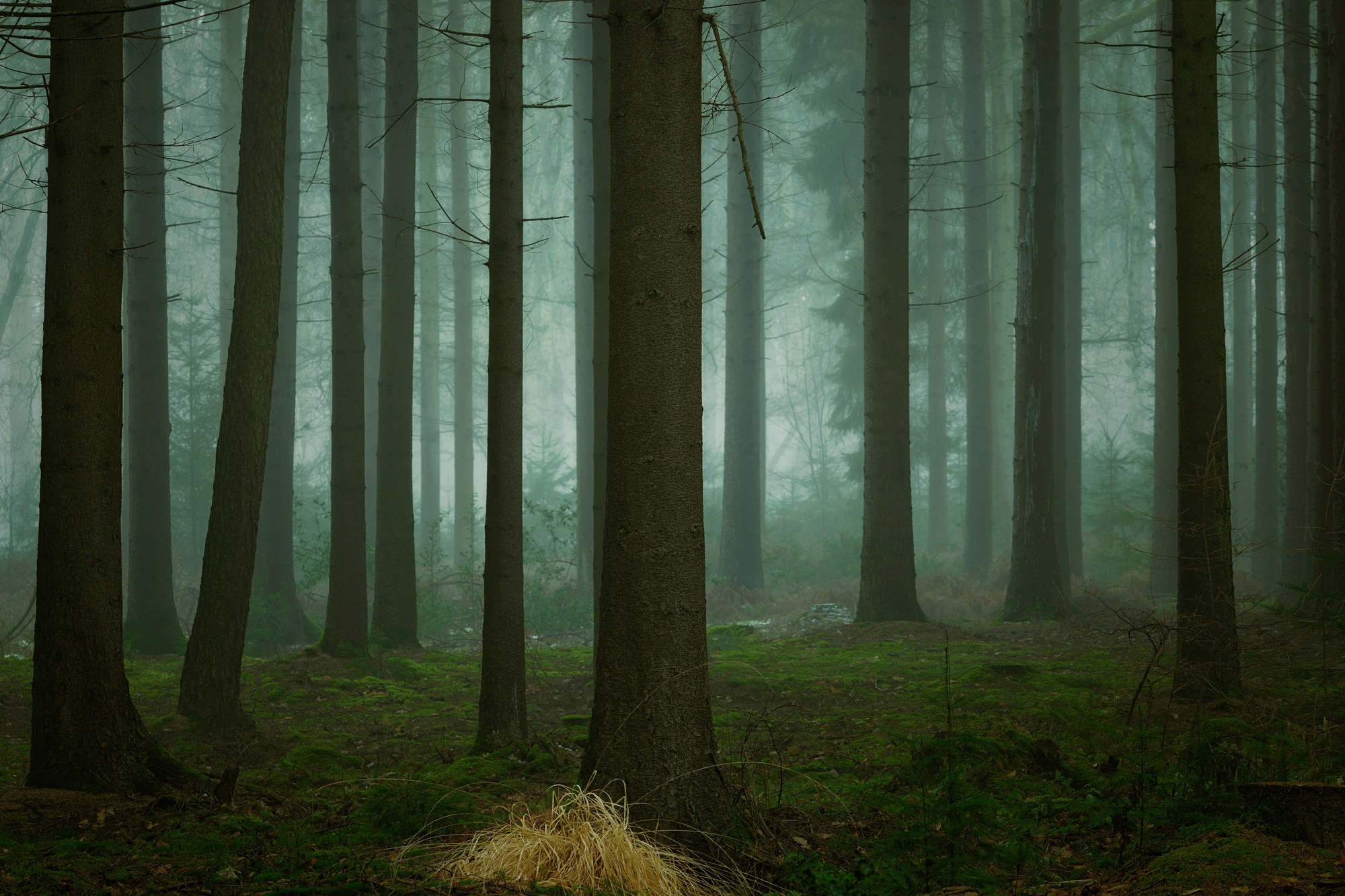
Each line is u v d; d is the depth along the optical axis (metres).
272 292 10.16
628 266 5.60
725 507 22.95
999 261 28.97
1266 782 5.14
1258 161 22.73
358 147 14.12
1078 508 21.97
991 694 10.22
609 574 5.61
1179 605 9.38
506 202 9.12
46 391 6.59
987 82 30.89
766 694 11.49
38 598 6.59
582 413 22.39
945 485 28.81
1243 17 27.66
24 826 5.57
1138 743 7.59
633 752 5.41
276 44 10.18
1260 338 22.19
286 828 5.64
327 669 12.77
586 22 24.62
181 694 9.70
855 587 20.33
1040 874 4.85
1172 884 4.16
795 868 4.93
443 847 5.19
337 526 13.48
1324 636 9.95
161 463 15.69
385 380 15.08
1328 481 14.41
